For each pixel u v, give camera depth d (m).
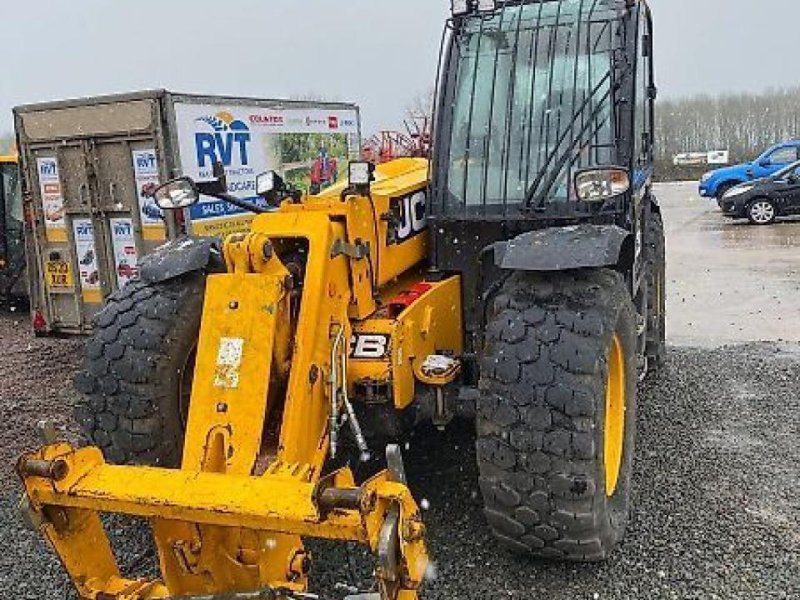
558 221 3.95
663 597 3.10
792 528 3.60
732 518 3.69
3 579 3.45
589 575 3.24
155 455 3.47
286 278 3.00
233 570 2.63
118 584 2.74
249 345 2.89
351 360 3.39
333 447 3.05
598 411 3.02
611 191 3.39
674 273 11.37
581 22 4.14
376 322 3.46
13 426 5.61
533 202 4.02
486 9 4.21
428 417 3.65
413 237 4.07
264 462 2.78
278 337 2.97
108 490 2.53
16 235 10.45
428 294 3.73
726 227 17.02
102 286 7.86
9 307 10.91
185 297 3.58
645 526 3.63
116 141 7.46
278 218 3.31
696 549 3.43
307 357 3.00
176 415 3.51
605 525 3.14
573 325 3.10
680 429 4.83
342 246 3.30
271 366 2.96
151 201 7.45
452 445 4.43
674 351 6.70
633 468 4.21
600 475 3.06
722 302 9.12
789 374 5.88
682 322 8.18
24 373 7.20
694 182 32.78
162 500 2.47
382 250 3.70
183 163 7.38
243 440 2.79
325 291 3.16
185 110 7.44
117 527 3.83
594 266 3.11
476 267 4.04
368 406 3.51
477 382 3.74
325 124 10.35
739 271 11.24
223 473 2.78
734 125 47.28
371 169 3.53
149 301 3.57
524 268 3.18
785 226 16.52
